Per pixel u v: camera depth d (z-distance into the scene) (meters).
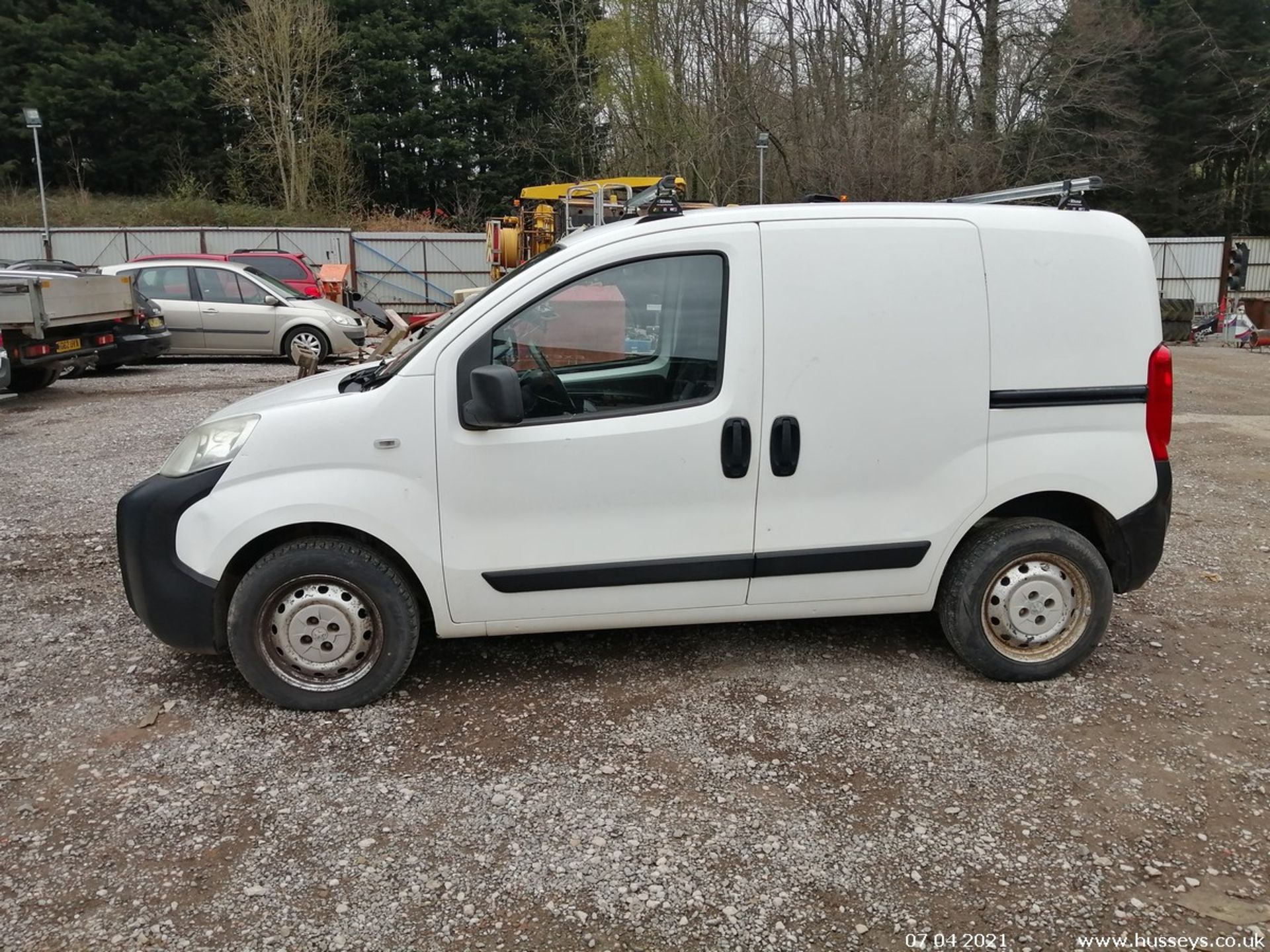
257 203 37.28
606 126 34.12
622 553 3.81
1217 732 3.68
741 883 2.82
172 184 37.19
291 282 18.94
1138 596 5.20
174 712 3.82
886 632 4.60
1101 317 3.95
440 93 40.94
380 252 27.47
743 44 28.50
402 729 3.68
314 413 3.70
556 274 3.71
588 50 31.69
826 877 2.84
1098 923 2.66
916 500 3.91
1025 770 3.40
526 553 3.76
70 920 2.66
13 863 2.90
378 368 4.33
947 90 28.88
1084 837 3.03
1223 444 9.90
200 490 3.70
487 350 3.69
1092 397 3.96
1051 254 3.92
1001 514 4.23
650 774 3.37
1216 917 2.68
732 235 3.75
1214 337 26.30
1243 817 3.13
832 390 3.80
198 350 15.32
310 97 36.53
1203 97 36.97
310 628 3.75
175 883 2.81
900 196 24.48
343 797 3.23
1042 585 4.00
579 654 4.33
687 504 3.80
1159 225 38.66
